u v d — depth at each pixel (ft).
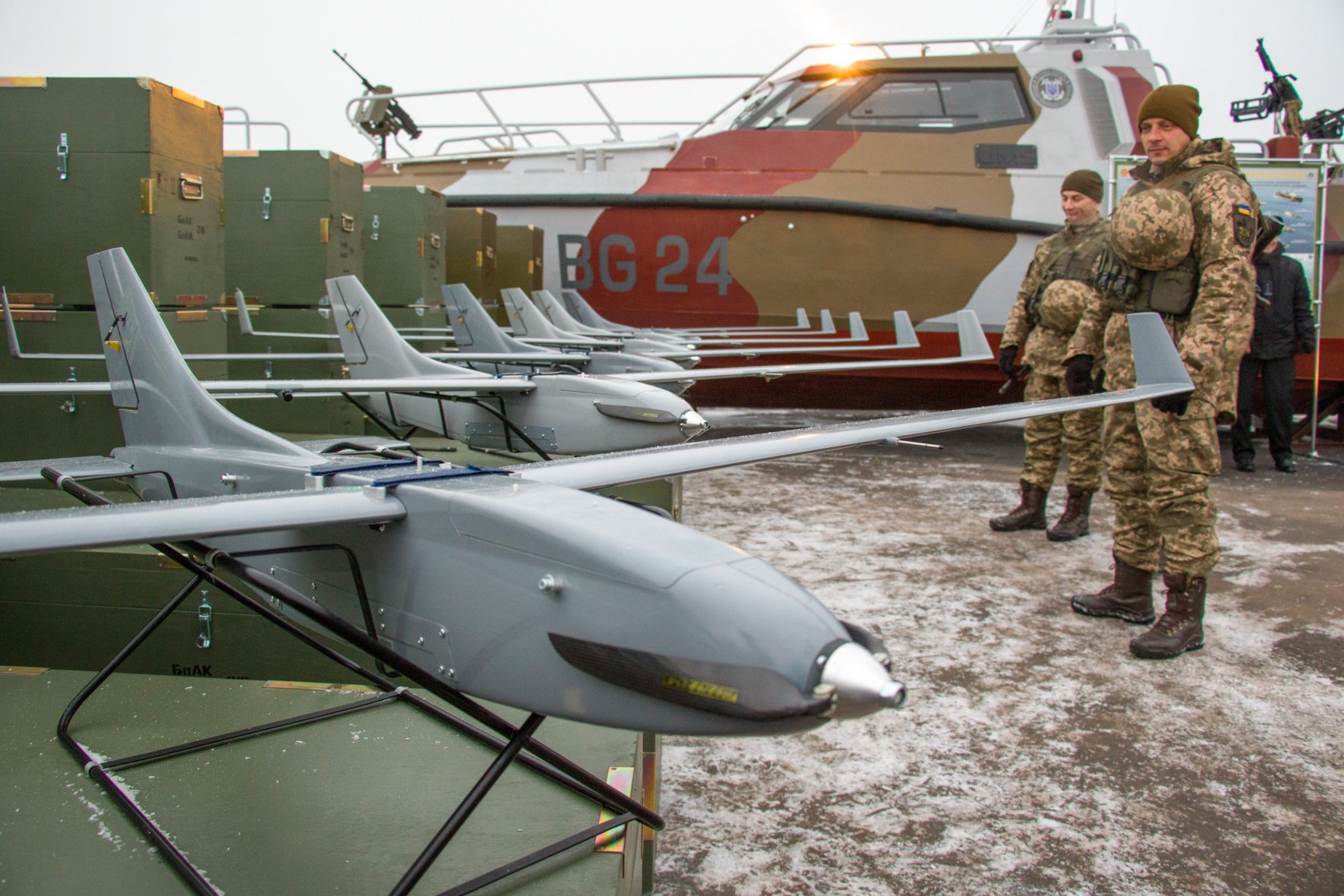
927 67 29.58
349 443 6.98
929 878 6.79
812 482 23.73
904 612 13.02
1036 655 11.40
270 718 6.22
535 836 4.98
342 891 4.44
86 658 8.77
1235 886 6.73
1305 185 26.94
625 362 18.70
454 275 28.27
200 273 13.88
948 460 27.78
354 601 5.25
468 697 4.88
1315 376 28.19
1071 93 29.27
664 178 30.09
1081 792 8.09
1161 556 16.94
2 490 11.62
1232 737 9.21
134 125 12.61
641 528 4.19
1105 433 12.67
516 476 5.12
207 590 8.46
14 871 4.54
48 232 12.85
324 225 19.15
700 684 3.67
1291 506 20.98
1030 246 28.66
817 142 29.78
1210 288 10.54
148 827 4.87
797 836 7.35
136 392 8.05
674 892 6.58
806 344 27.68
